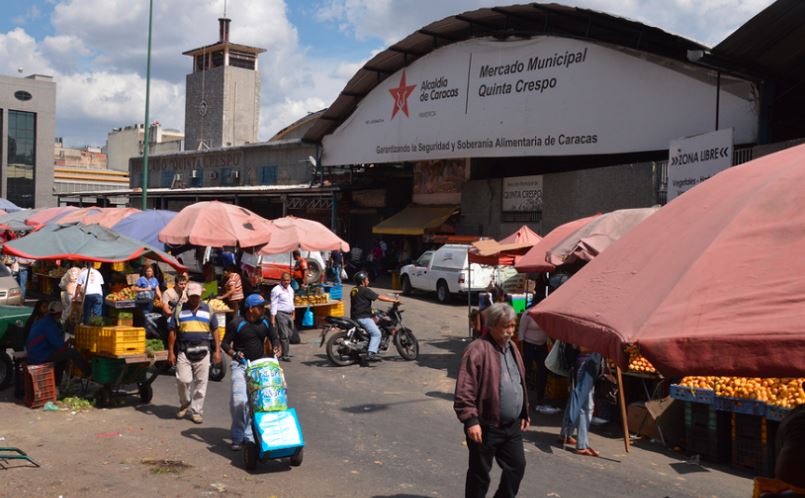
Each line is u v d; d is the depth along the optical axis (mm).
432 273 27094
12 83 68625
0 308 11898
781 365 2781
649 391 10266
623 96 24047
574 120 25672
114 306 12828
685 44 22859
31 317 11055
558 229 13070
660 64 22891
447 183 34750
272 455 7738
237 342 8484
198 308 10008
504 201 30516
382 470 7926
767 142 19953
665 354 3047
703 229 3719
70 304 17016
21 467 7668
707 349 2951
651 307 3324
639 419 9703
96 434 9164
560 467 8219
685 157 17641
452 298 26875
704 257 3389
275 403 7938
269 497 6988
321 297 19578
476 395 5812
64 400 10820
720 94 21062
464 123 30297
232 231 17000
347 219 40750
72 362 11039
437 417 10500
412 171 38188
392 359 15492
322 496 7047
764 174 3922
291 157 45562
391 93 34188
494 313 5844
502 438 5816
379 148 34906
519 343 13258
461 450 8758
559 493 7285
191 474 7648
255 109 74875
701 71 21750
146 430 9453
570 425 8969
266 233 17516
